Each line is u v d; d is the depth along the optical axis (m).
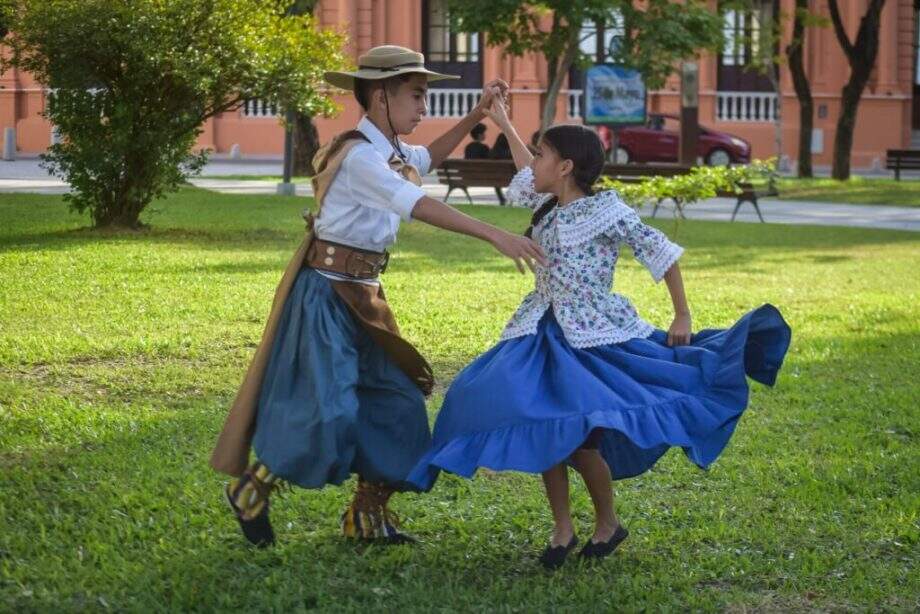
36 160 34.19
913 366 9.40
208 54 16.31
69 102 16.83
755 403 8.12
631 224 5.12
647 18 25.02
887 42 41.03
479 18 24.59
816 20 32.97
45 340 9.38
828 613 4.78
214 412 7.51
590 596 4.84
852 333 10.88
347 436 4.90
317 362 4.95
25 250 14.46
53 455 6.55
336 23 39.25
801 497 6.15
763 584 5.07
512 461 4.73
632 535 5.60
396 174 4.99
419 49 39.69
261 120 39.38
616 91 25.83
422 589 4.85
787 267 15.70
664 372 5.00
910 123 41.69
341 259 5.12
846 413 7.87
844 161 33.03
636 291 13.13
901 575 5.16
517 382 4.88
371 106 5.26
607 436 5.40
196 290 11.93
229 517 5.65
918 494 6.21
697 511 5.93
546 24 36.81
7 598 4.68
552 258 5.16
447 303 11.70
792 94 40.88
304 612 4.63
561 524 5.21
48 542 5.25
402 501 5.95
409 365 5.18
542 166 5.21
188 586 4.82
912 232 20.70
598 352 5.06
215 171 32.09
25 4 16.31
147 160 17.05
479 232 4.86
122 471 6.29
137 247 15.14
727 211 24.88
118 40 16.05
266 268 13.62
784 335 5.14
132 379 8.35
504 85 5.93
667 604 4.81
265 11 17.42
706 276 14.62
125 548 5.26
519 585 4.93
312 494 6.00
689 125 26.27
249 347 9.46
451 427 4.94
